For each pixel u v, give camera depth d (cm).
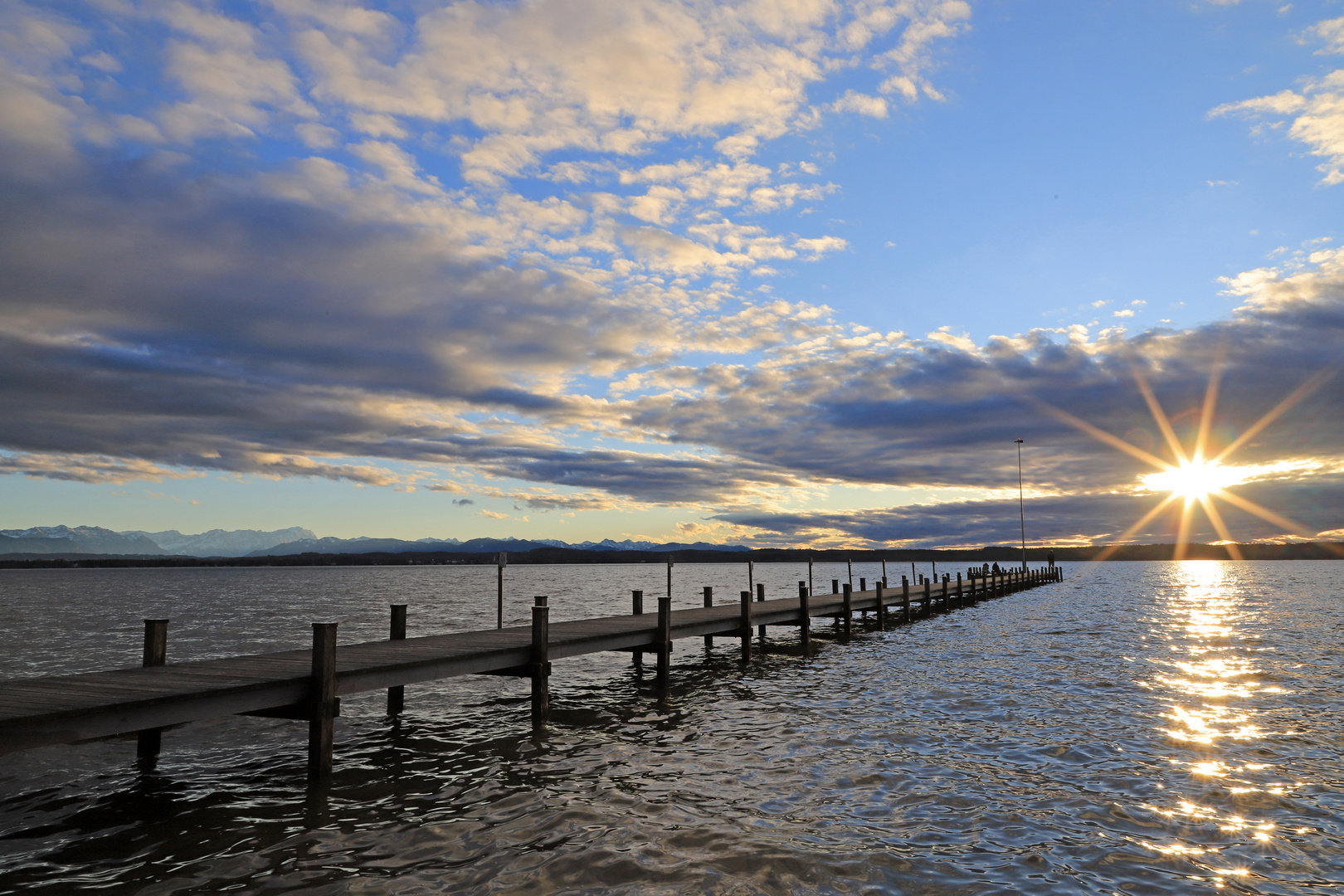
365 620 3694
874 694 1599
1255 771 1000
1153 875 670
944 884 652
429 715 1411
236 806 887
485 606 4875
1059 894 630
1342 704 1455
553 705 1514
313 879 671
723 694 1625
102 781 987
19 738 735
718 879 659
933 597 3894
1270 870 682
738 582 10912
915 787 931
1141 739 1176
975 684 1697
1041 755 1084
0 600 5925
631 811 848
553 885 650
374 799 910
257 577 15075
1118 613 3866
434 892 642
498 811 856
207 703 890
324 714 984
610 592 6844
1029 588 6525
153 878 677
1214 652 2266
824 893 634
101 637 2922
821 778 976
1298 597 5578
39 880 672
